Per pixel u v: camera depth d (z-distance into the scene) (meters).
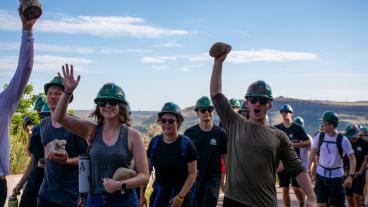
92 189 4.63
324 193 9.86
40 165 5.91
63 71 4.51
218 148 7.95
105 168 4.59
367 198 12.66
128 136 4.64
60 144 5.32
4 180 4.79
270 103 5.21
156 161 6.67
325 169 9.77
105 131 4.68
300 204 11.24
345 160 11.92
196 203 7.77
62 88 5.76
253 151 5.07
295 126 11.40
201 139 7.95
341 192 9.73
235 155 5.20
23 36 4.46
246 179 5.07
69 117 4.65
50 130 5.71
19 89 4.54
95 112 4.74
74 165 5.50
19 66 4.49
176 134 6.68
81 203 4.81
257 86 5.22
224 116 5.32
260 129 5.17
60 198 5.49
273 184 5.13
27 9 4.28
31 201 6.21
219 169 8.00
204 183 7.85
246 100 5.28
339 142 9.73
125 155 4.61
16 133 17.58
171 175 6.62
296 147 11.18
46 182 5.61
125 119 4.72
